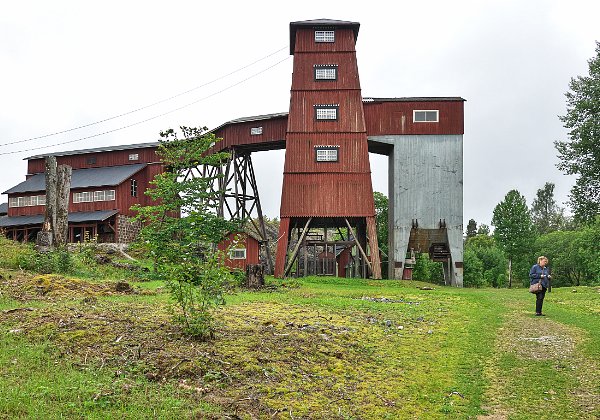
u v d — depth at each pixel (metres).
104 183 54.75
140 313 15.30
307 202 40.25
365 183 40.47
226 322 15.46
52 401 8.67
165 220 37.22
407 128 43.19
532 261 77.62
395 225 42.69
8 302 16.55
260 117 44.84
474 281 75.19
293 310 19.58
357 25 41.88
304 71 41.78
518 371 13.44
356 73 41.78
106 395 9.10
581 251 69.69
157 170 58.22
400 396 11.41
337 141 40.91
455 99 43.28
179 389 9.97
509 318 20.62
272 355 12.45
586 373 13.23
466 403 11.32
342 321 17.94
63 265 26.47
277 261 39.66
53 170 28.27
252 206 49.06
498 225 72.06
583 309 23.27
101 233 54.50
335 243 41.12
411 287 34.69
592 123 46.50
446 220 42.56
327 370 12.35
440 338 16.50
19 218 56.81
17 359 10.46
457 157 43.03
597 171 47.53
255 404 9.89
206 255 15.29
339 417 9.93
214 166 46.47
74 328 12.66
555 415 10.77
